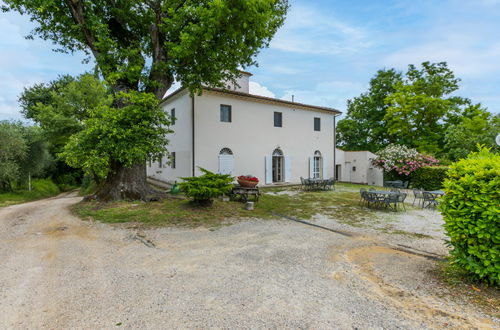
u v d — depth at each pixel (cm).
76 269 383
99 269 383
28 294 307
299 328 241
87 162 832
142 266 395
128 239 544
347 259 436
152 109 934
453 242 344
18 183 1869
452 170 361
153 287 326
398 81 2295
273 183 1712
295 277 360
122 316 261
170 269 384
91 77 1978
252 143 1593
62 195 2178
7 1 812
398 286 333
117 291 314
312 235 589
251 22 836
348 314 266
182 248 486
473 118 2025
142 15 1076
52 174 2758
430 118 2178
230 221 719
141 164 1024
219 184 877
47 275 362
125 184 987
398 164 1752
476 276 332
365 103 2756
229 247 495
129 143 871
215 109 1449
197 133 1381
